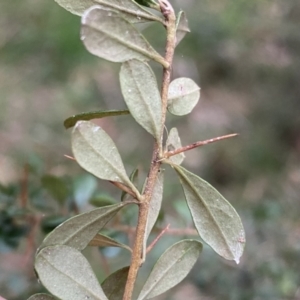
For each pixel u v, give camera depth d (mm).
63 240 144
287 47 920
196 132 946
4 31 855
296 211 565
